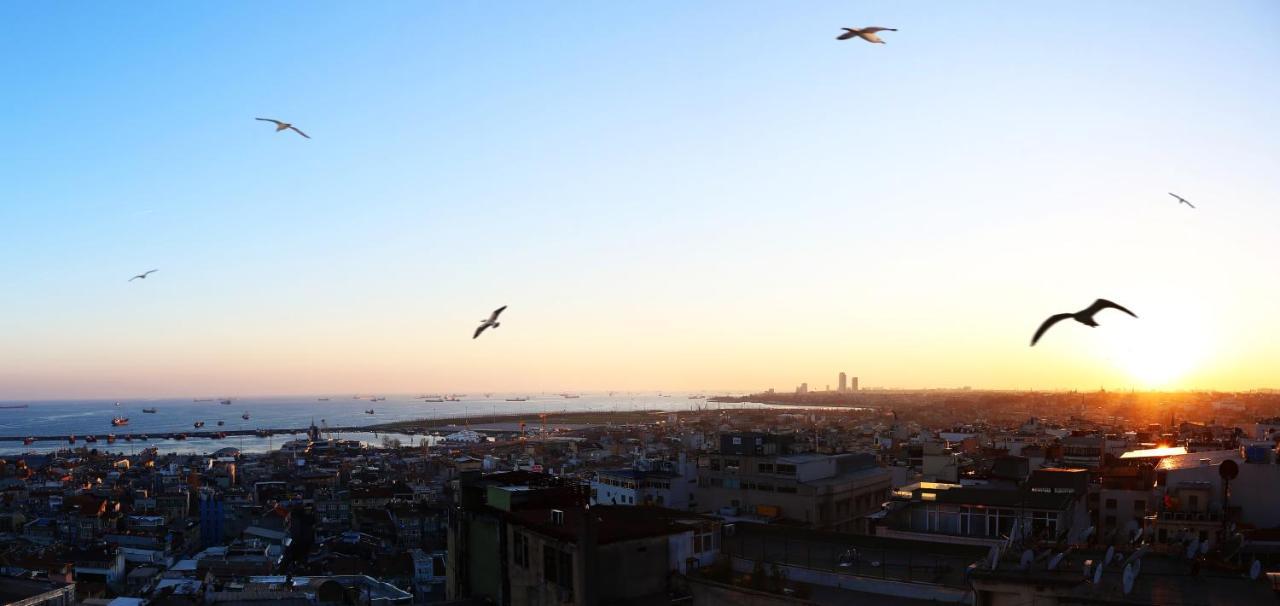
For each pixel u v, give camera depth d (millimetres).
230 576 199125
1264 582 44531
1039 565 45625
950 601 48781
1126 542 71250
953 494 82562
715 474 139000
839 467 134625
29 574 173375
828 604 49875
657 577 57031
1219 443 148875
